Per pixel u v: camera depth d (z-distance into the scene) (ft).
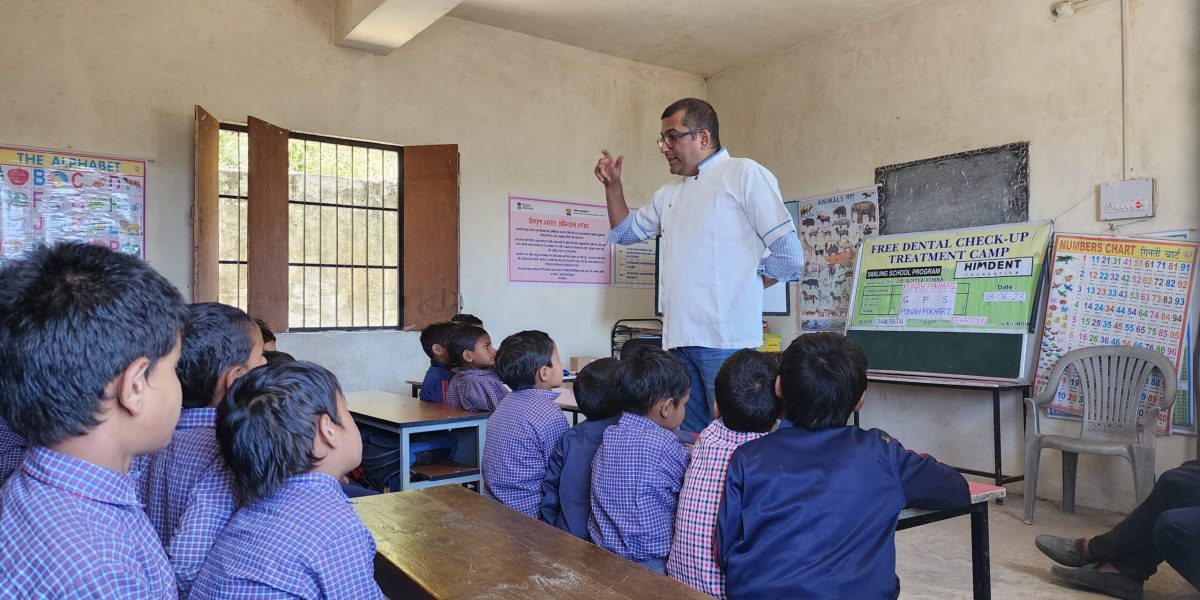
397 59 15.87
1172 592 8.59
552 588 3.70
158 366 2.49
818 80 17.42
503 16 16.46
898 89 15.70
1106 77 12.57
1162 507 7.93
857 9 15.85
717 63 19.36
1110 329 12.30
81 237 12.64
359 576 3.45
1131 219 12.25
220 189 14.16
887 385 15.88
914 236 15.25
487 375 10.32
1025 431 12.45
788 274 7.79
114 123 12.98
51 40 12.48
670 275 8.27
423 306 16.01
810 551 4.31
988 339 13.74
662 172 19.71
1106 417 11.98
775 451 4.71
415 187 15.96
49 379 2.25
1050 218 13.28
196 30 13.75
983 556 5.59
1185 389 11.51
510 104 17.30
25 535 2.29
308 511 3.42
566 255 18.12
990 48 14.15
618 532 5.60
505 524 4.81
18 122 12.19
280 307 14.08
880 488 4.59
